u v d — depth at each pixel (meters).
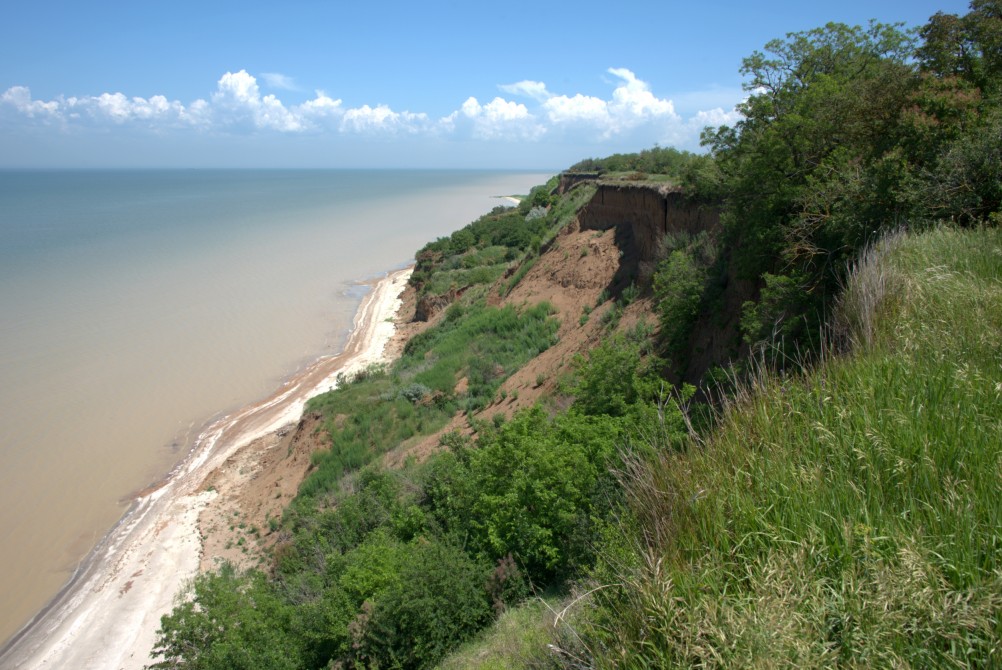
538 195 67.56
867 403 3.90
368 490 16.52
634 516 4.17
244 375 39.09
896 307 5.76
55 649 17.00
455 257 54.91
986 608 2.42
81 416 32.81
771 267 12.70
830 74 14.27
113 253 83.94
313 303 57.28
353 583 10.99
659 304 16.86
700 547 3.33
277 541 19.98
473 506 11.64
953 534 2.79
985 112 10.28
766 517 3.33
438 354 31.08
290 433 29.62
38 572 20.56
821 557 2.95
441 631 9.45
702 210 19.33
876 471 3.30
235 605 11.44
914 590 2.56
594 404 12.62
